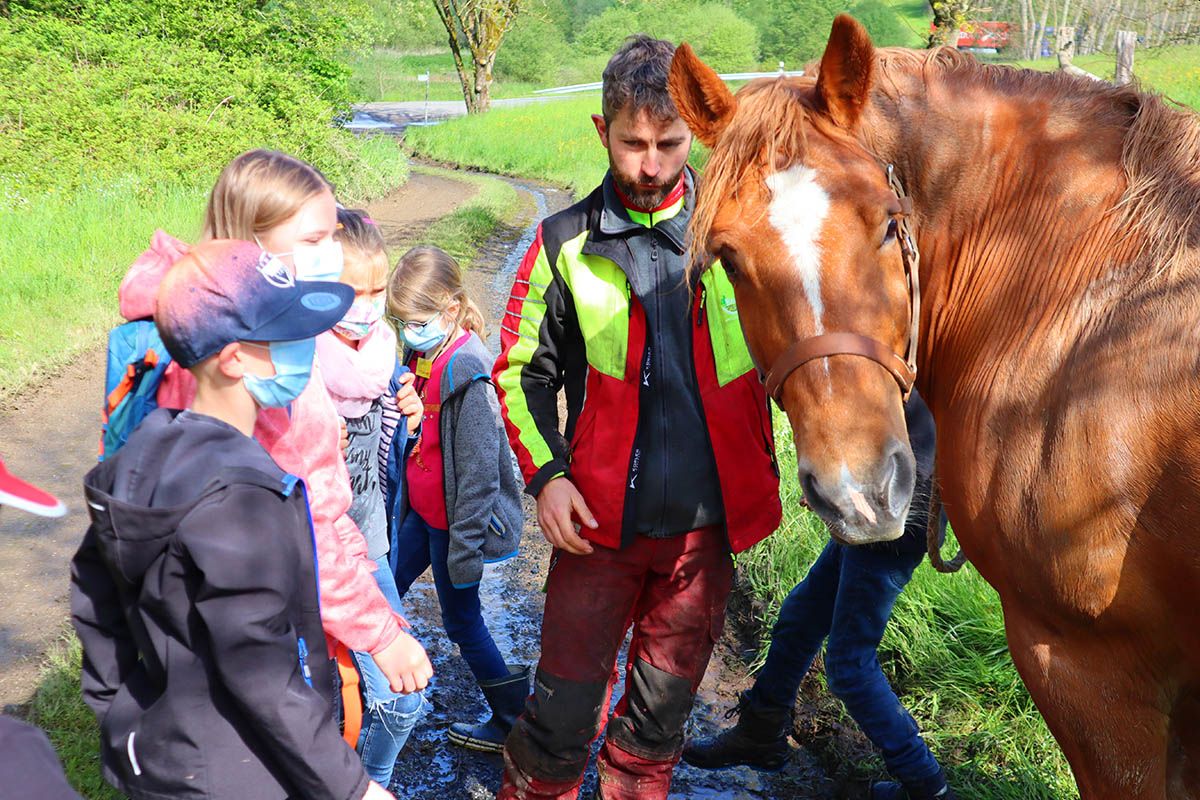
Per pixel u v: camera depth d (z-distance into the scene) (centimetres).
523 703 311
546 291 233
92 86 1315
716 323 225
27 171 1120
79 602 164
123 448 158
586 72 5969
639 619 244
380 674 238
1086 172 200
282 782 159
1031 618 206
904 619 341
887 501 179
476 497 283
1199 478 173
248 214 185
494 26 3244
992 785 284
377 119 3619
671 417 226
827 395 180
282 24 1689
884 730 266
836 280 182
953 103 211
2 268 786
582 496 231
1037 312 200
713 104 198
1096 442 185
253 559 149
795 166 187
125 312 183
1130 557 184
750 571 414
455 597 302
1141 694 196
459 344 290
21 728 129
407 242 1183
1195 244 182
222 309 156
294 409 190
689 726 331
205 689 154
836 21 188
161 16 1501
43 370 635
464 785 298
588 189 1892
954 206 212
